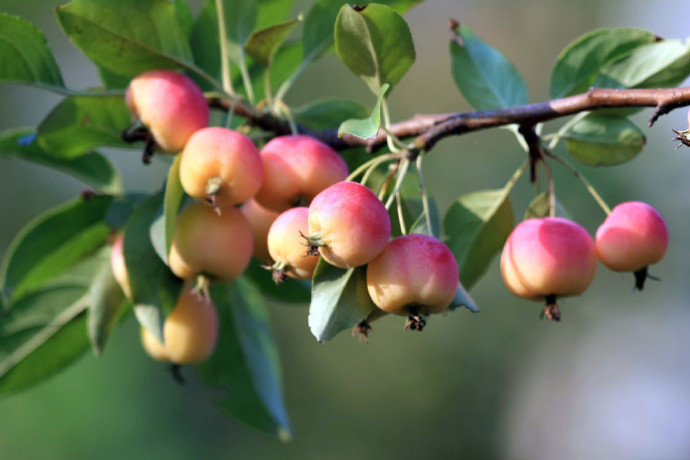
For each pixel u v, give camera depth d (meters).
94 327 0.60
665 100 0.55
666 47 0.58
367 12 0.53
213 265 0.56
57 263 0.62
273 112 0.60
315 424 1.49
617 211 0.56
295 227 0.53
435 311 0.53
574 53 0.59
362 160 0.60
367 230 0.51
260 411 0.67
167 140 0.56
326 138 0.60
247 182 0.54
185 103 0.56
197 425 1.23
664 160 1.38
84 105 0.59
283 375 1.49
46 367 0.64
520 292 0.56
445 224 0.59
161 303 0.57
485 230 0.59
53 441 1.08
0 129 1.28
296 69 0.64
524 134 0.57
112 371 1.15
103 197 0.62
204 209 0.56
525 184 1.38
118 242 0.59
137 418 1.16
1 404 1.08
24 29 0.57
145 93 0.56
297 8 1.32
